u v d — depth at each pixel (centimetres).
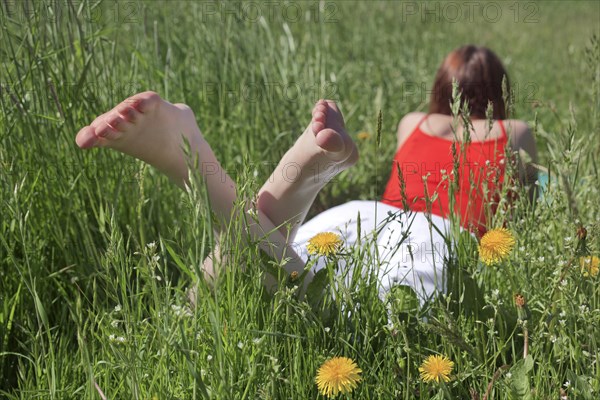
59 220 230
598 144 231
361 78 439
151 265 147
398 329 151
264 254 165
